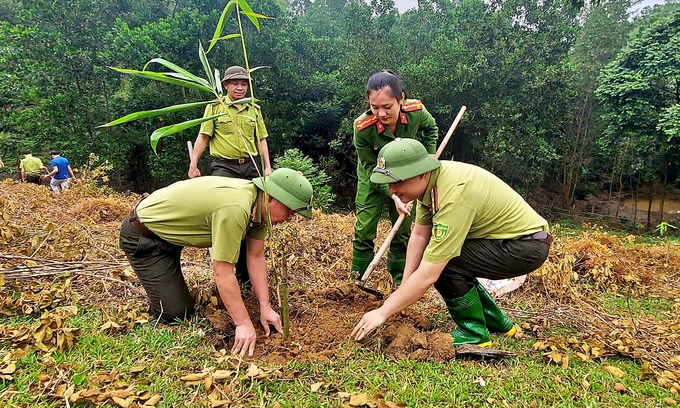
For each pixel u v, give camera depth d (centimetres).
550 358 225
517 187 1512
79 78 1360
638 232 1457
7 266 290
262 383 193
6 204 465
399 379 203
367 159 310
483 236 223
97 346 214
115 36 1305
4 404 169
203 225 222
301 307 279
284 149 1575
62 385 178
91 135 1395
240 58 1414
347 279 365
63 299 260
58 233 371
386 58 1466
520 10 1372
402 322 260
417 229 247
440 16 1797
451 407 186
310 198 221
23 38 1277
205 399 181
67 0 1300
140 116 191
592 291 371
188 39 1326
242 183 223
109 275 295
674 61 1177
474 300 235
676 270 456
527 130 1380
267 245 395
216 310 258
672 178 1714
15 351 197
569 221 1579
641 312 327
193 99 1386
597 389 204
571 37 1406
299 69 1639
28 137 1518
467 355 227
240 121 336
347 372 208
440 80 1370
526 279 348
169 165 1391
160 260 239
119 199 695
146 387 185
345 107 1580
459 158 1609
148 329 233
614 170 1711
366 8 1518
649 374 215
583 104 1625
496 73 1351
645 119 1267
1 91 1335
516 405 189
